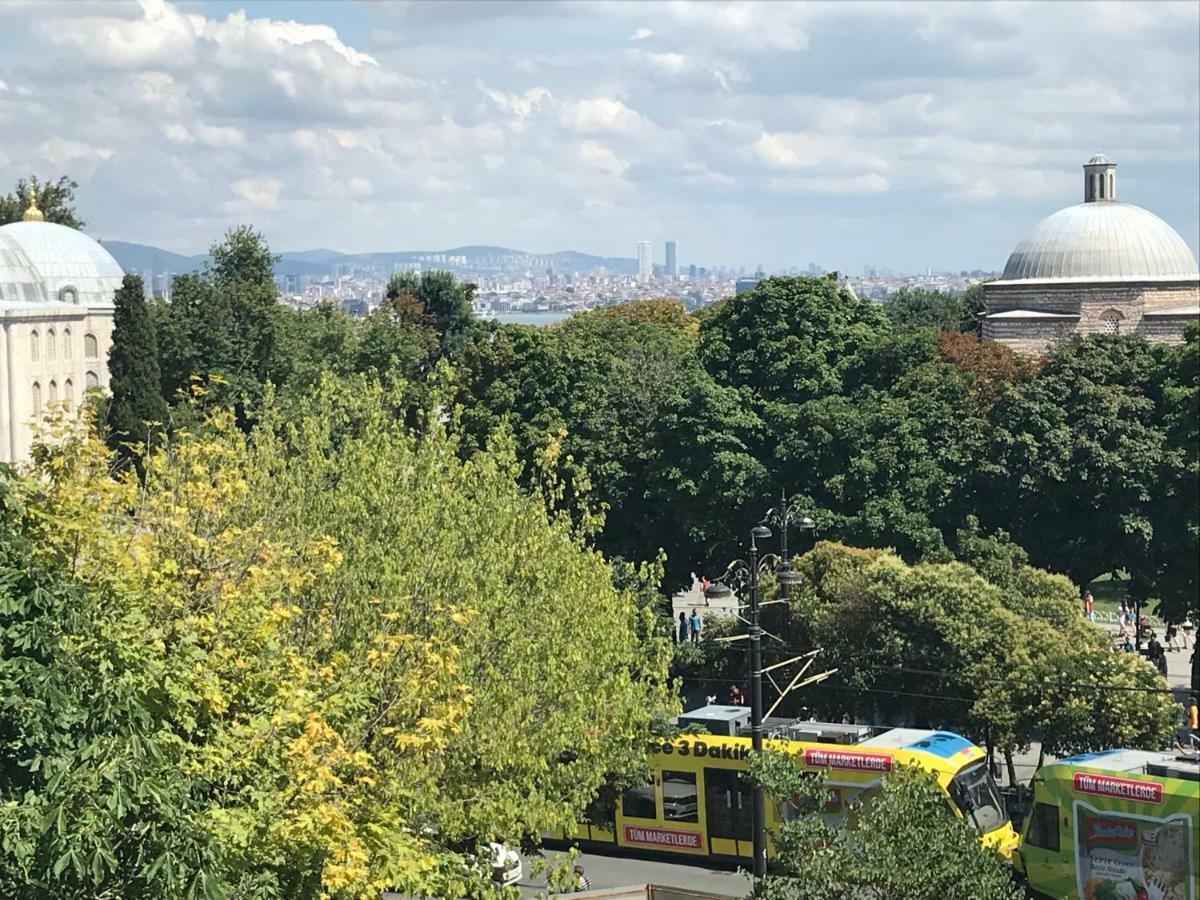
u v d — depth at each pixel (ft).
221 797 79.82
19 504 77.41
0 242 459.32
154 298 422.41
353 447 126.41
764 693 174.60
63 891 64.03
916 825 78.28
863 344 235.40
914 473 209.26
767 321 233.35
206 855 66.44
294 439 132.36
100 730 68.54
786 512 157.89
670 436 226.38
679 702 129.49
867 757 136.87
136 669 76.74
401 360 353.92
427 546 113.60
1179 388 212.02
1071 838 130.21
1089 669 151.02
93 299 509.35
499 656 110.73
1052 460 207.72
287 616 92.22
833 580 171.12
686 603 267.39
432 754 101.81
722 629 181.68
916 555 203.72
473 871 107.45
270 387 143.54
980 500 213.87
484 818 105.50
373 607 106.22
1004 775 169.07
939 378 223.51
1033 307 392.88
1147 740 147.54
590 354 254.47
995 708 151.84
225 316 361.51
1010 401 214.07
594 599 121.80
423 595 107.96
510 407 250.98
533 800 108.58
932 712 162.40
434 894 102.22
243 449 127.95
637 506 237.25
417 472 125.49
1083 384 212.02
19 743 67.21
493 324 440.86
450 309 463.42
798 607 172.04
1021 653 154.20
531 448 242.78
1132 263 394.93
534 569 119.14
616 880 148.77
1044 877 132.36
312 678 94.43
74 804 63.57
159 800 65.41
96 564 88.17
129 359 347.15
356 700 91.76
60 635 72.13
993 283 398.21
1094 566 213.46
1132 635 220.64
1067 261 399.03
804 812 85.71
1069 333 252.42
